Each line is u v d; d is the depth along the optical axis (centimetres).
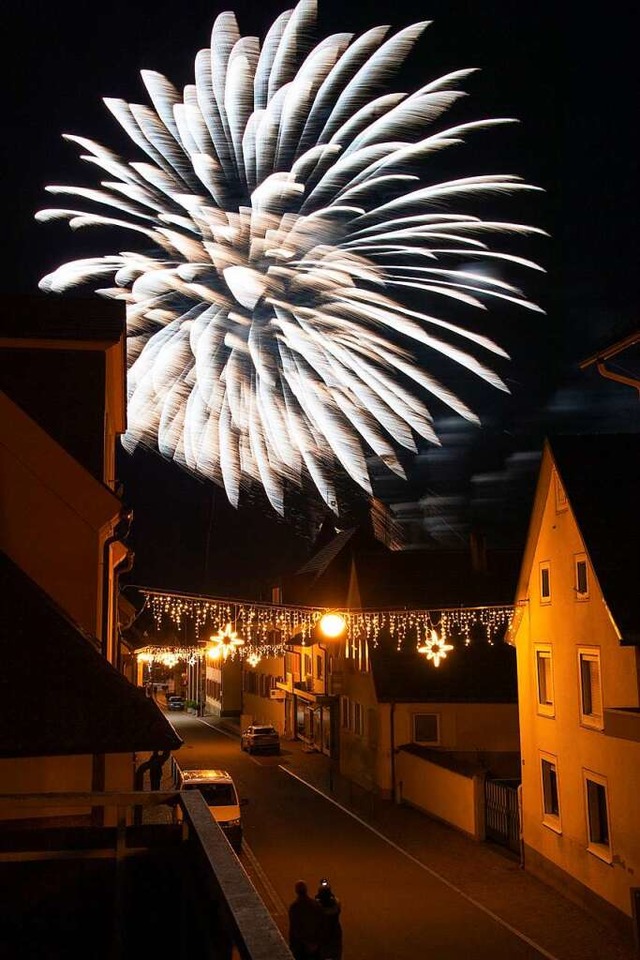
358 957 1528
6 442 1173
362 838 2503
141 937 563
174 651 3950
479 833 2462
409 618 2711
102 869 572
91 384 1302
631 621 1619
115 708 743
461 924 1716
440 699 3250
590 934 1655
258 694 5966
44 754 700
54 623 806
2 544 1151
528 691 2195
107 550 1291
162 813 1145
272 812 2905
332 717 4072
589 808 1797
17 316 1348
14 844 575
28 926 567
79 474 1177
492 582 3709
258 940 260
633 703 1609
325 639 4153
